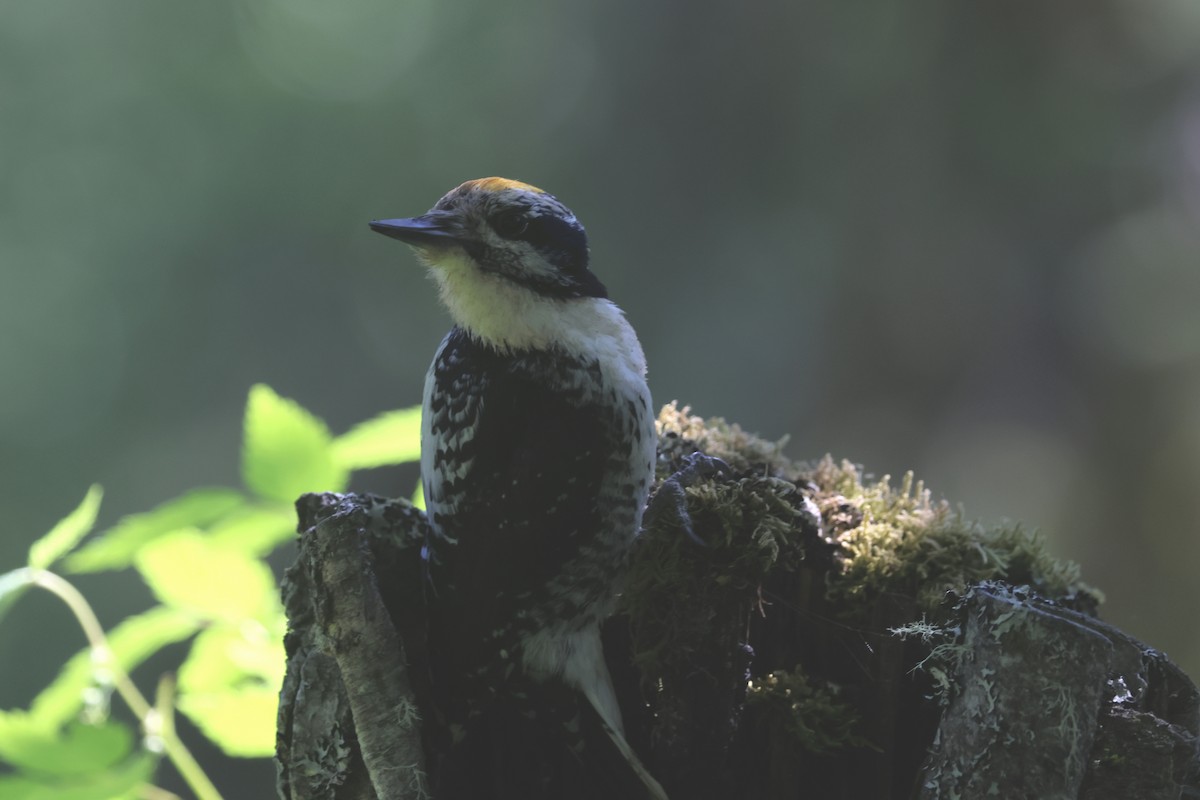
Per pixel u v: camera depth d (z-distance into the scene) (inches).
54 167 1014.4
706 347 800.3
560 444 164.2
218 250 999.0
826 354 698.2
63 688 160.9
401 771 140.2
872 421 676.7
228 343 998.4
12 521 970.7
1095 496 626.8
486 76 986.1
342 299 1005.8
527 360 168.9
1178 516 611.8
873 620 154.8
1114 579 618.5
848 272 692.1
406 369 1002.1
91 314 990.4
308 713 147.1
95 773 143.6
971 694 124.0
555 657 162.7
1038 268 653.3
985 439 646.5
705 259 809.5
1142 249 633.6
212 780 719.7
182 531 161.5
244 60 1040.8
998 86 650.8
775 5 741.9
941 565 158.9
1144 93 634.2
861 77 695.1
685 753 152.3
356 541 141.3
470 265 172.7
